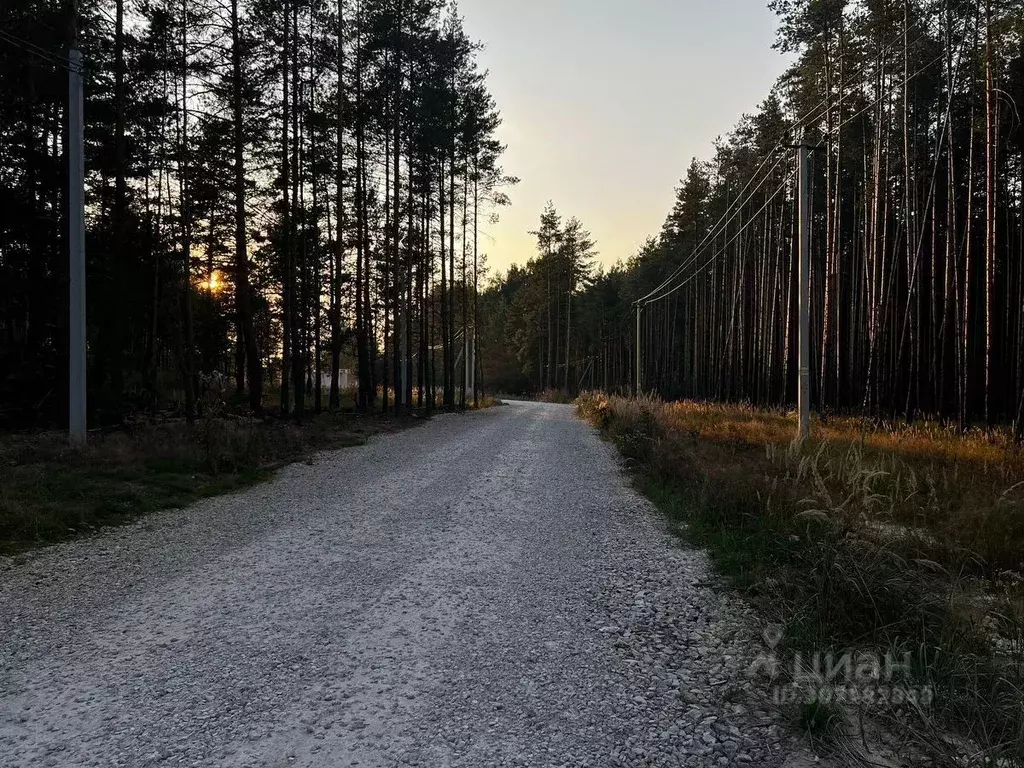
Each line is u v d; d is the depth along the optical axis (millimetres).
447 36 28750
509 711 3492
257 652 4230
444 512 8805
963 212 25797
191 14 16688
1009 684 3508
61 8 15750
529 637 4559
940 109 23656
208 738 3172
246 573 5984
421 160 29406
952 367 26344
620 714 3480
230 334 31562
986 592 5539
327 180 24109
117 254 18578
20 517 7359
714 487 9000
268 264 22375
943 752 3061
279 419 20406
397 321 27125
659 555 6801
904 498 8672
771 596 5234
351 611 5016
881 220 25219
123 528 7727
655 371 64875
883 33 22125
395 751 3068
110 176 20188
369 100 25062
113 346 18625
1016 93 19234
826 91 24016
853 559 4922
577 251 74312
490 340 92312
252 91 18328
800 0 24625
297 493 10148
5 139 18578
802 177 16422
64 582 5695
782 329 35062
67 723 3312
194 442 12648
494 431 22031
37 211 18953
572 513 8906
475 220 37219
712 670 4039
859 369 29562
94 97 18016
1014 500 8000
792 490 8406
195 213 18953
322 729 3266
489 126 32438
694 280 52719
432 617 4914
